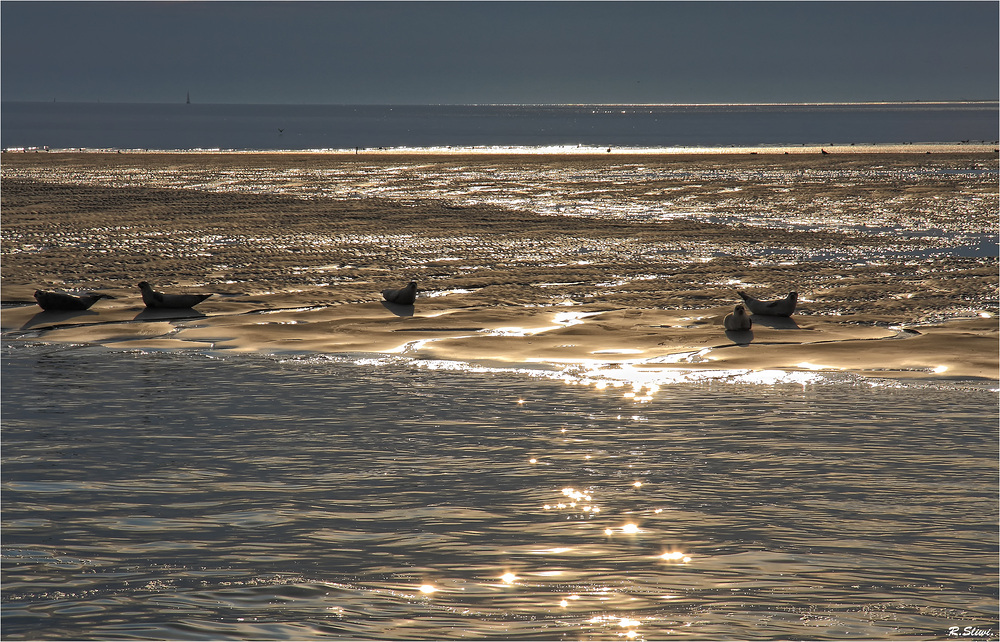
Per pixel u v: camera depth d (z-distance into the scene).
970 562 14.38
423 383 28.73
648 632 12.01
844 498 17.50
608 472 19.23
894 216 73.56
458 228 67.75
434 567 14.27
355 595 13.22
